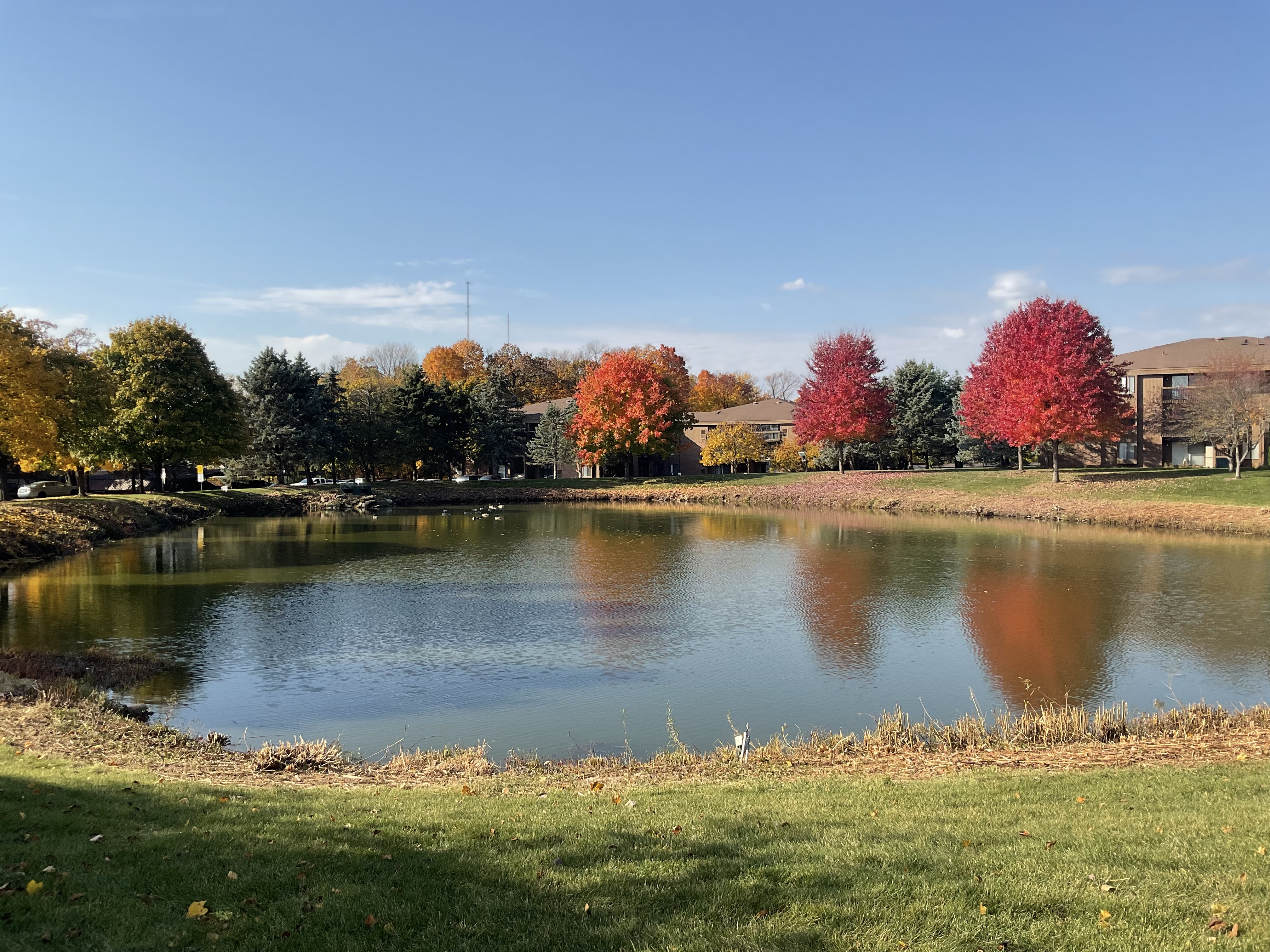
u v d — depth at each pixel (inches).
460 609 1060.5
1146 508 2028.8
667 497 3058.6
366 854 294.0
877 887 267.7
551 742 605.3
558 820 350.9
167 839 303.1
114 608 1048.8
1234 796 387.9
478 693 721.6
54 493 2472.9
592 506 2883.9
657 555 1566.2
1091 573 1289.4
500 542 1788.9
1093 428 2380.7
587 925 238.8
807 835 330.6
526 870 282.7
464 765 507.8
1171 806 372.5
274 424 2957.7
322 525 2170.3
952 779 446.0
